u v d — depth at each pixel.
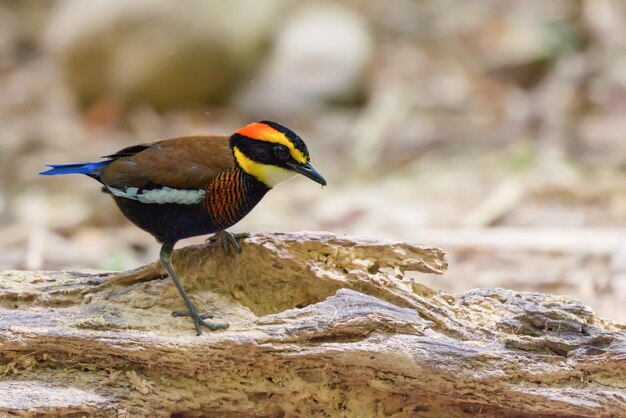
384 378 6.74
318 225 15.09
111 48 20.75
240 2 21.39
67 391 6.66
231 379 6.89
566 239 13.23
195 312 7.01
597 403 6.42
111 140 19.97
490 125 19.97
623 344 6.59
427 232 13.94
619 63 20.48
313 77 21.42
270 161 7.16
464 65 23.11
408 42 24.61
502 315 7.16
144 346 6.73
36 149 19.12
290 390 6.89
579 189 15.40
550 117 19.31
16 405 6.43
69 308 7.24
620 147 17.72
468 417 6.93
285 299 7.48
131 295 7.31
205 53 20.91
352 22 22.88
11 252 13.63
